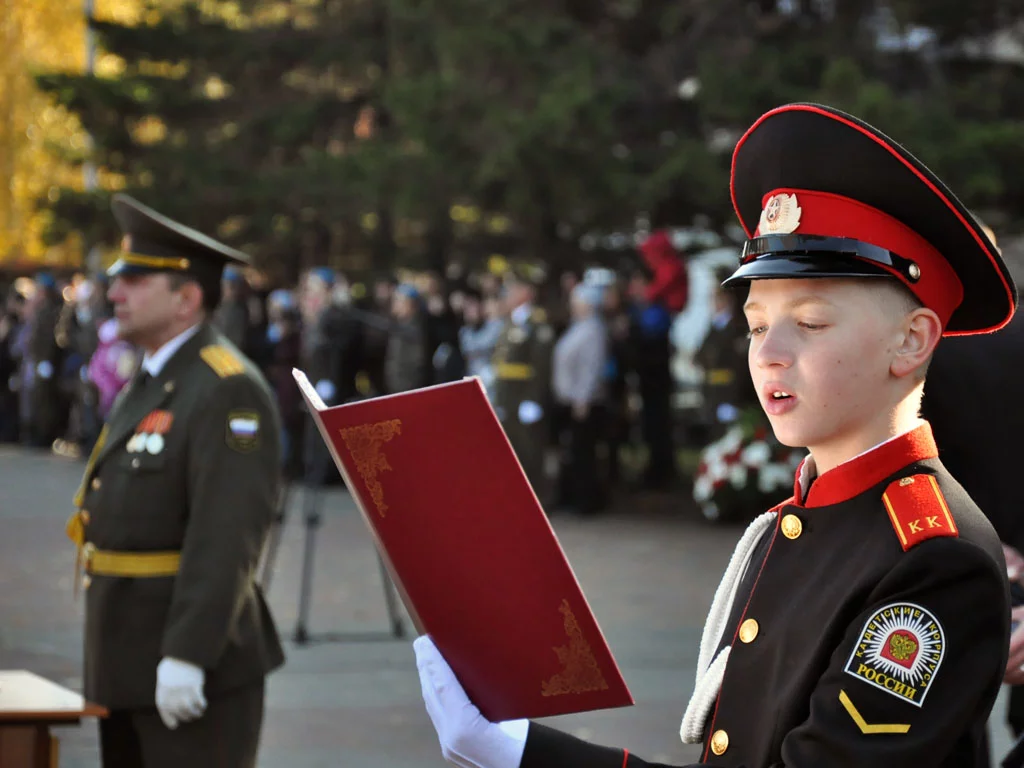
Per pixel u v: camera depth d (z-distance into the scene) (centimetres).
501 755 188
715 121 1440
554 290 1694
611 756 192
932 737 174
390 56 2153
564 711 189
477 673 189
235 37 2231
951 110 1391
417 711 704
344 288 1532
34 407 2092
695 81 1437
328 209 2106
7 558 1140
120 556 416
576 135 1354
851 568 189
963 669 177
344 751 634
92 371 1855
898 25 1401
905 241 190
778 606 197
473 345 1652
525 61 1432
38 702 369
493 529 183
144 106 2239
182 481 414
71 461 1939
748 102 1353
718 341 1527
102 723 424
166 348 436
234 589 403
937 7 1384
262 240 2272
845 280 187
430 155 1452
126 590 413
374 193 1563
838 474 195
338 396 1479
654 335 1599
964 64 1509
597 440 1462
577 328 1455
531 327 1404
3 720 354
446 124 1451
